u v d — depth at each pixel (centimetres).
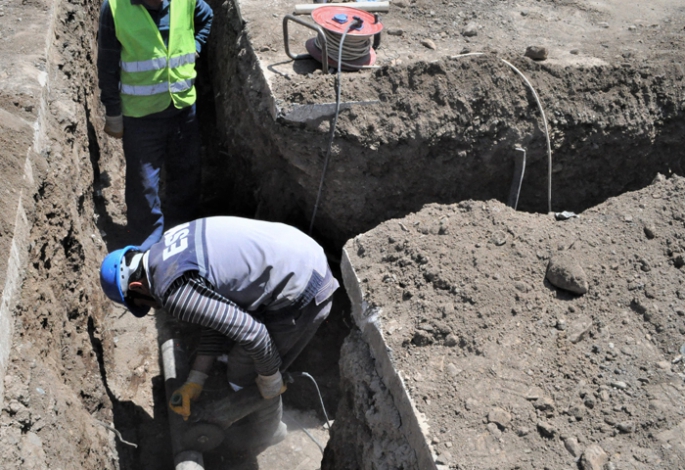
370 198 409
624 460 219
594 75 421
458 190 422
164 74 411
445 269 280
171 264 265
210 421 313
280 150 400
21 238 267
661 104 430
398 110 396
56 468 225
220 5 586
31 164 304
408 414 243
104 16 387
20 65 367
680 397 236
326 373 390
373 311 276
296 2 497
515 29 473
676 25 489
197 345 397
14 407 223
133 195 450
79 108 427
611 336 258
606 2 526
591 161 435
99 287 398
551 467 220
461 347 259
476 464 222
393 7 494
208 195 518
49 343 279
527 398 239
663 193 315
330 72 405
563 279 272
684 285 273
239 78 460
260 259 278
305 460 347
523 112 408
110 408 333
